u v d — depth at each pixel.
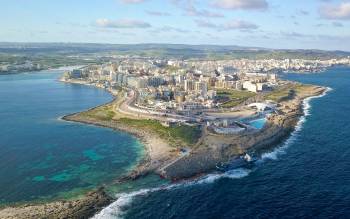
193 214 188.25
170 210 192.50
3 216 187.38
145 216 186.62
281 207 193.62
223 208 193.75
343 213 186.00
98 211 191.88
